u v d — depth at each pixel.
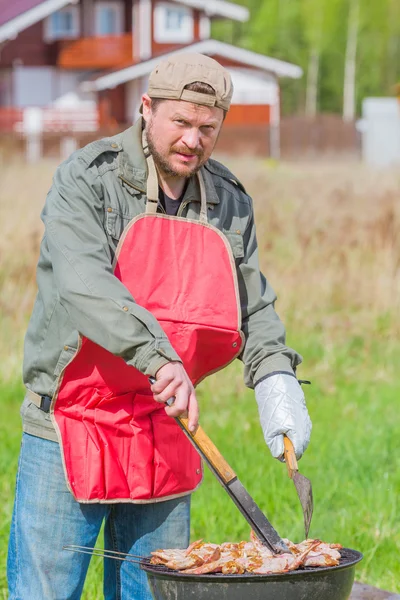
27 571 6.58
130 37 93.81
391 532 10.51
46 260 6.47
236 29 148.25
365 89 137.88
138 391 6.59
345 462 12.45
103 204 6.41
